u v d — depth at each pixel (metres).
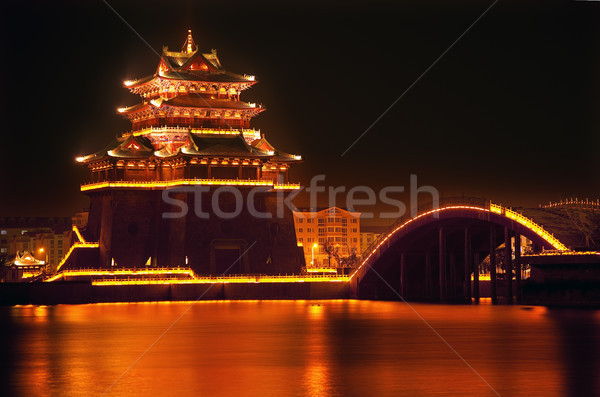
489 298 190.62
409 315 133.00
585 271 143.00
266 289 189.38
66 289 173.38
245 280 188.50
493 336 99.12
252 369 75.69
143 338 100.81
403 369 74.94
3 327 115.56
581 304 145.25
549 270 148.50
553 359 80.00
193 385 68.06
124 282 180.50
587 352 84.56
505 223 153.12
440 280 170.88
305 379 70.31
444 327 111.00
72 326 116.75
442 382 68.50
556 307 144.38
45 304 171.25
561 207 157.00
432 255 183.25
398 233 175.00
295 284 190.25
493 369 74.50
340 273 198.75
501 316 127.25
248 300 185.25
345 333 105.19
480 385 67.12
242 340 98.06
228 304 169.00
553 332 102.69
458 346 90.25
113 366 78.19
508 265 156.00
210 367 77.06
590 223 147.88
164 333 106.44
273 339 98.69
